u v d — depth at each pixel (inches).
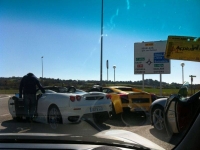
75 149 97.7
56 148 98.5
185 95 188.9
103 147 98.8
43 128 256.1
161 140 181.2
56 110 263.6
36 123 281.7
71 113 257.8
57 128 249.0
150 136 207.5
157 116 242.8
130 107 338.3
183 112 159.9
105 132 146.6
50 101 270.2
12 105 314.0
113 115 335.3
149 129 252.8
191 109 154.6
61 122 257.9
